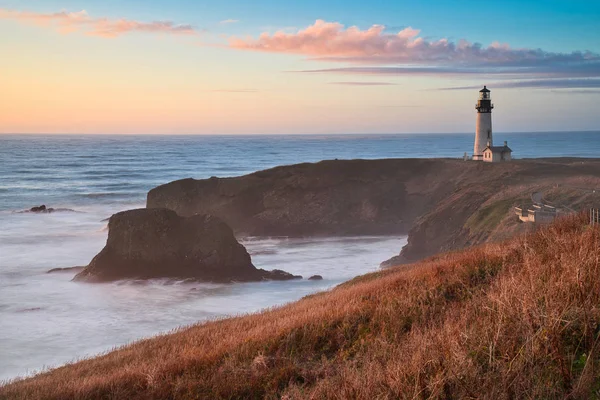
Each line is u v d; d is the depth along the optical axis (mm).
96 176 143875
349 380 8734
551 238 14367
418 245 56406
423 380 7617
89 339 31875
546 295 8656
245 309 38500
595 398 6383
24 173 148875
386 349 10344
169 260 48969
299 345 12477
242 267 49250
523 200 48156
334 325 13383
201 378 11305
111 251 48969
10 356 28688
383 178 82312
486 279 13414
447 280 14492
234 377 10992
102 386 11891
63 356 28766
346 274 51062
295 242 68500
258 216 75875
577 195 45688
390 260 55344
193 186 79750
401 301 13500
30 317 36469
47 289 44125
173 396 10656
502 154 85375
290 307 21312
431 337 9430
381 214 75625
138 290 44062
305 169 83688
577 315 8039
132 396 11125
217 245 49562
